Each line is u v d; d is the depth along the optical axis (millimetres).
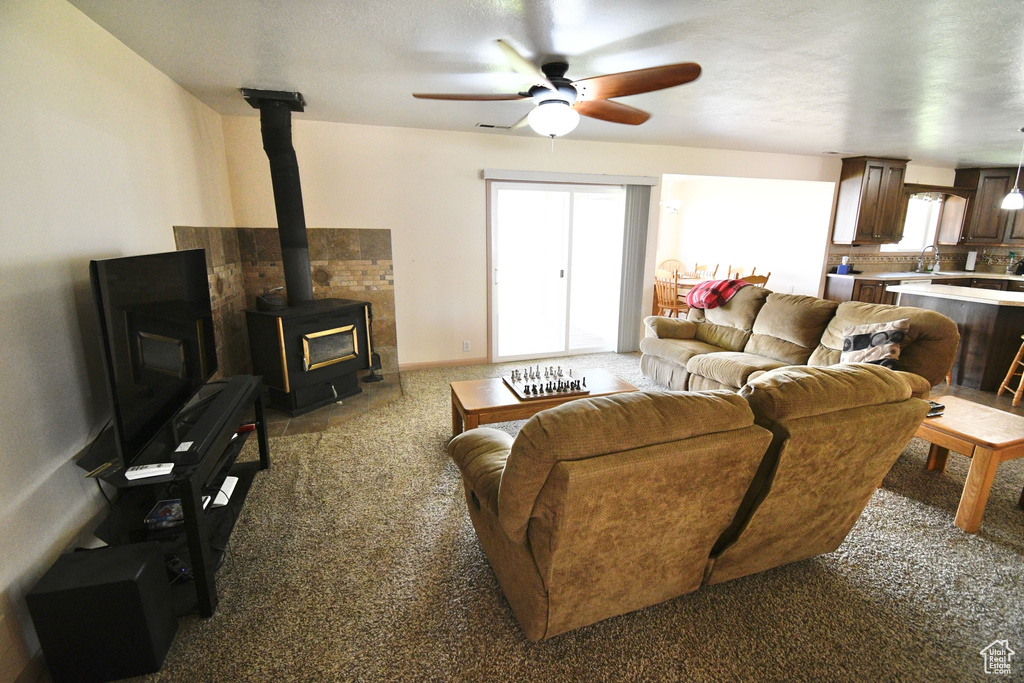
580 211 5801
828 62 2473
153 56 2395
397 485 2531
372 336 4344
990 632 1620
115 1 1803
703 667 1479
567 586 1375
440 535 2121
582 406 1214
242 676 1439
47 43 1676
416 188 4277
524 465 1156
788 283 6578
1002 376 4055
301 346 3369
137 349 1660
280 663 1483
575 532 1232
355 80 2830
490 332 4840
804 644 1566
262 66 2574
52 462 1606
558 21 2018
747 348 3762
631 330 5328
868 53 2336
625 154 4898
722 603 1736
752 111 3500
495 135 4418
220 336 3363
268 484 2533
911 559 1980
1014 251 6637
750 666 1483
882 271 6574
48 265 1641
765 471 1451
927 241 7094
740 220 7242
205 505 1957
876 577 1877
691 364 3672
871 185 5777
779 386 1406
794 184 6363
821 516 1705
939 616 1686
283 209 3385
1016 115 3492
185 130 2969
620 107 2555
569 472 1095
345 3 1851
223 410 2000
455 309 4672
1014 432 2176
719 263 7691
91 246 1920
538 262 6613
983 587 1825
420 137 4203
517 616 1586
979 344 4074
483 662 1491
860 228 5871
